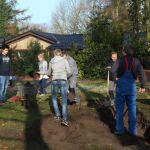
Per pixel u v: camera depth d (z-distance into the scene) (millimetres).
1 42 27797
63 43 40000
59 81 11156
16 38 40438
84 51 26391
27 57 31500
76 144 9242
